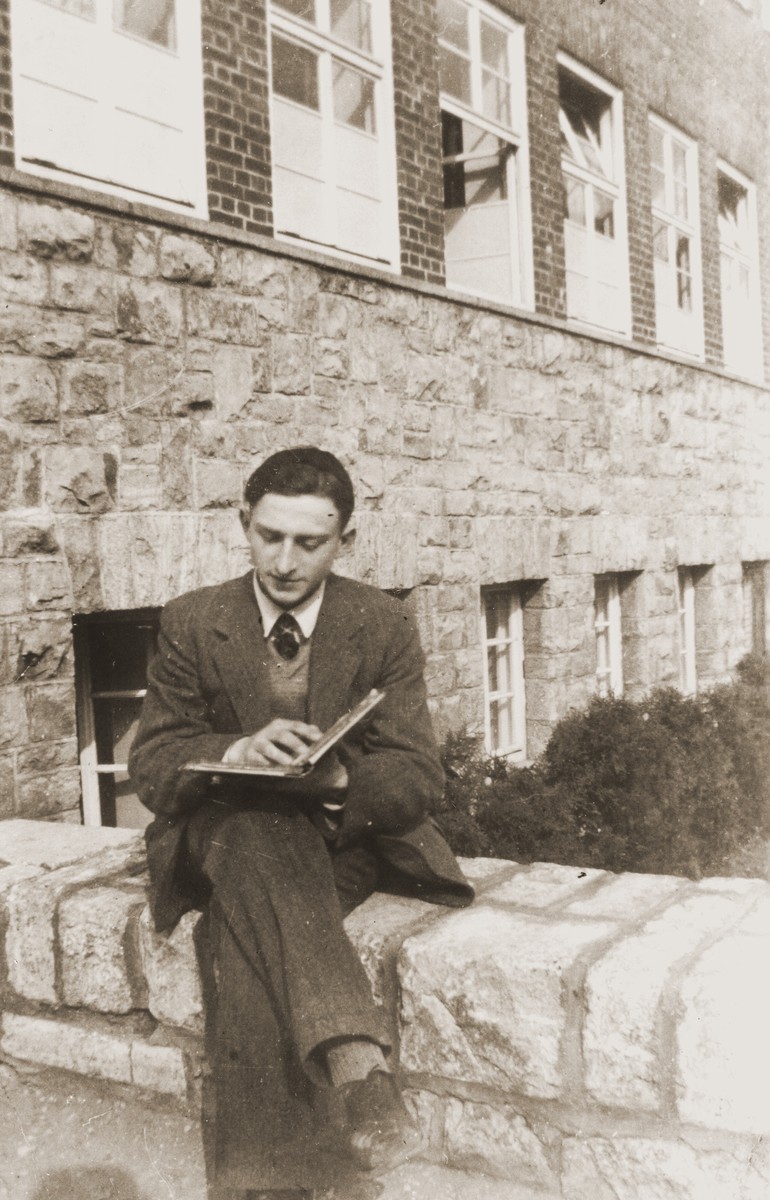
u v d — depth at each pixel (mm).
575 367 8945
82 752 5297
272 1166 2312
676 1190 2301
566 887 2979
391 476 6840
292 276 6102
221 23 5883
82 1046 3020
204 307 5547
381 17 7246
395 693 2645
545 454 8500
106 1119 2932
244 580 2727
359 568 6547
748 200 13734
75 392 4879
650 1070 2312
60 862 3443
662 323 11461
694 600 11742
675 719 6508
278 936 2311
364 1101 2158
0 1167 2773
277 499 2494
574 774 5840
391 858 2766
